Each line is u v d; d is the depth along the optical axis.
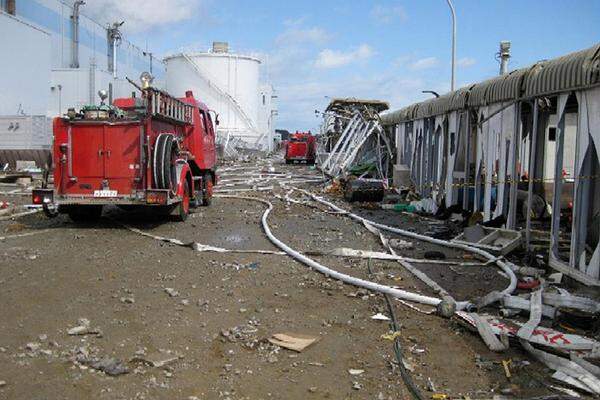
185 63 61.53
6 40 30.31
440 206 16.22
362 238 12.29
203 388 4.66
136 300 7.06
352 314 6.78
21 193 19.58
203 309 6.79
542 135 14.42
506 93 11.78
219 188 24.73
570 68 8.91
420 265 9.61
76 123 12.30
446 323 6.51
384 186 20.81
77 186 12.45
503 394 4.68
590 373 4.98
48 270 8.48
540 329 6.00
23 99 31.92
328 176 27.69
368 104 29.72
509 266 9.38
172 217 13.93
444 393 4.68
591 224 9.37
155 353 5.32
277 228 13.45
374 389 4.75
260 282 8.14
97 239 11.35
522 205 13.73
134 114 12.33
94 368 4.96
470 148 14.92
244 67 62.97
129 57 53.66
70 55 42.72
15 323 6.07
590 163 8.64
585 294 7.48
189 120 15.54
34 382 4.65
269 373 5.01
